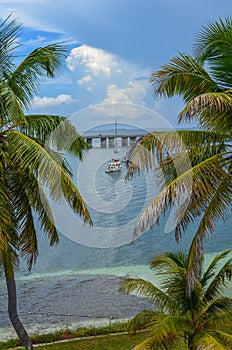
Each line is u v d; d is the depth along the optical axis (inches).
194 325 410.0
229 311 402.3
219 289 444.5
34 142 383.9
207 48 412.5
